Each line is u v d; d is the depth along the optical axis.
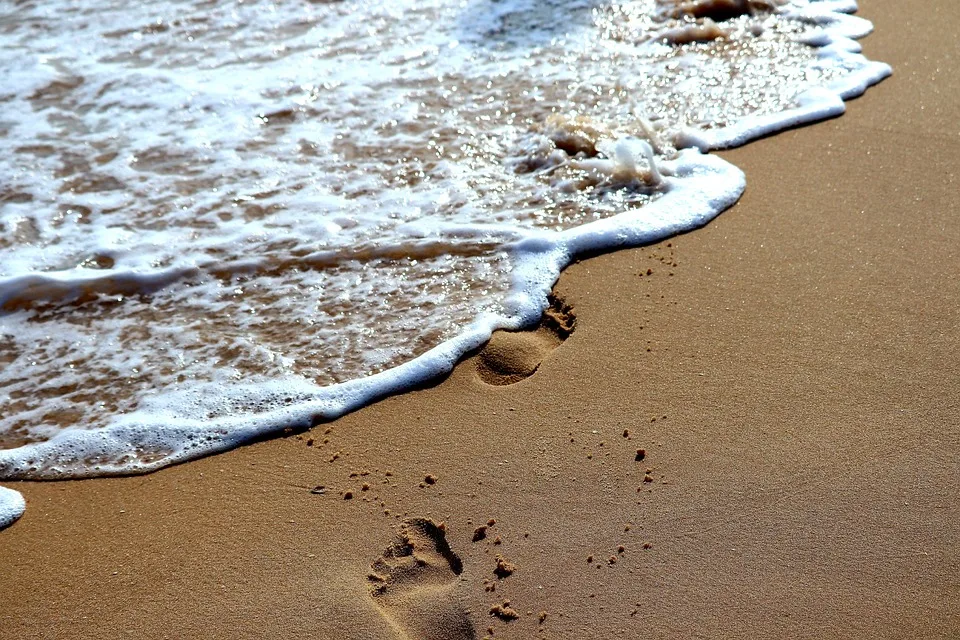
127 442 3.01
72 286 3.72
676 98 4.82
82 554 2.61
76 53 5.52
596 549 2.51
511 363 3.25
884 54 5.17
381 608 2.40
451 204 4.11
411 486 2.76
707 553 2.48
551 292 3.55
